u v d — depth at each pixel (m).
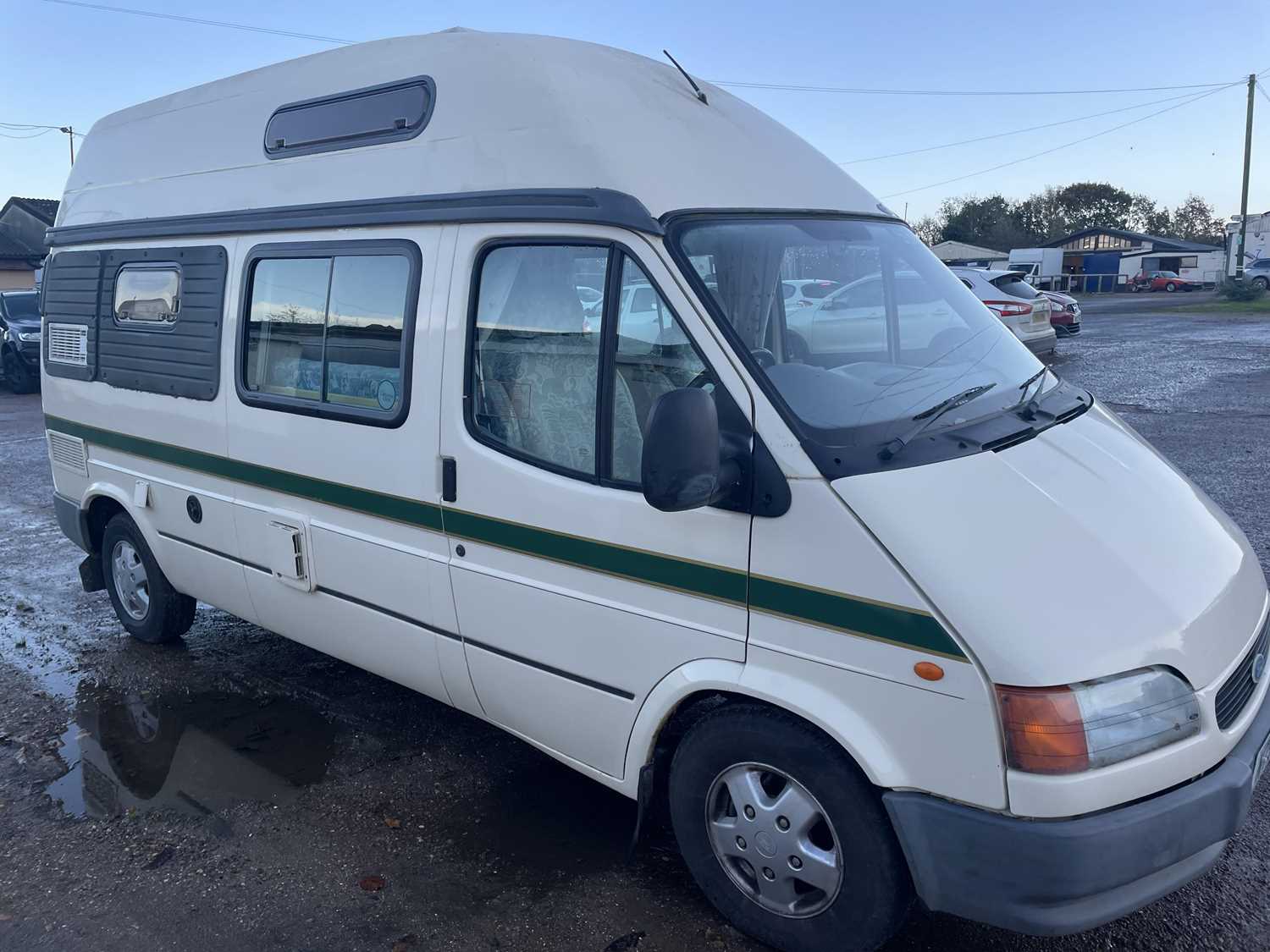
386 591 4.11
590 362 3.36
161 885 3.68
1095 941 3.24
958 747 2.69
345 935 3.38
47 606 6.74
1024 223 87.38
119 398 5.44
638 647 3.30
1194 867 2.84
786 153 3.96
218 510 4.88
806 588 2.89
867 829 2.91
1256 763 2.90
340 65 4.30
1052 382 3.88
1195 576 2.96
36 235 39.66
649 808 3.88
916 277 3.92
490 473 3.62
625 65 3.82
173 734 4.89
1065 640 2.63
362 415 4.06
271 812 4.15
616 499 3.28
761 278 3.33
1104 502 3.07
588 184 3.35
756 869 3.19
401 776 4.41
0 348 18.41
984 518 2.82
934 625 2.69
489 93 3.69
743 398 3.01
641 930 3.36
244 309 4.59
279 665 5.68
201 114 5.01
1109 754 2.61
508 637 3.69
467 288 3.67
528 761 4.54
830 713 2.88
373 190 4.02
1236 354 18.20
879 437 2.98
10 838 4.03
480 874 3.69
